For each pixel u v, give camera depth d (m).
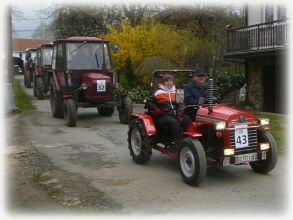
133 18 27.89
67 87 13.32
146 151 7.88
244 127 6.86
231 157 6.71
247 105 18.11
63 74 13.45
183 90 7.75
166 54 22.25
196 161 6.57
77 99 12.91
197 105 7.43
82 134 11.38
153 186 6.81
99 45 13.74
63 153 9.21
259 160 7.22
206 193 6.45
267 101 17.45
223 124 6.66
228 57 18.11
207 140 7.10
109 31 24.89
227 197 6.27
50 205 6.09
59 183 7.05
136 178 7.26
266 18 18.14
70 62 13.38
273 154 7.09
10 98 15.14
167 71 8.26
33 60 27.69
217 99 7.77
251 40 17.05
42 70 20.72
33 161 8.53
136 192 6.54
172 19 28.36
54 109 14.23
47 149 9.59
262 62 17.22
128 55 21.86
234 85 20.48
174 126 7.50
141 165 8.12
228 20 27.62
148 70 20.69
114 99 13.11
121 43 21.80
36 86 21.02
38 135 11.22
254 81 17.77
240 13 28.05
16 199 6.34
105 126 12.66
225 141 6.72
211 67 22.50
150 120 7.99
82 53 13.57
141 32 22.19
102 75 13.16
